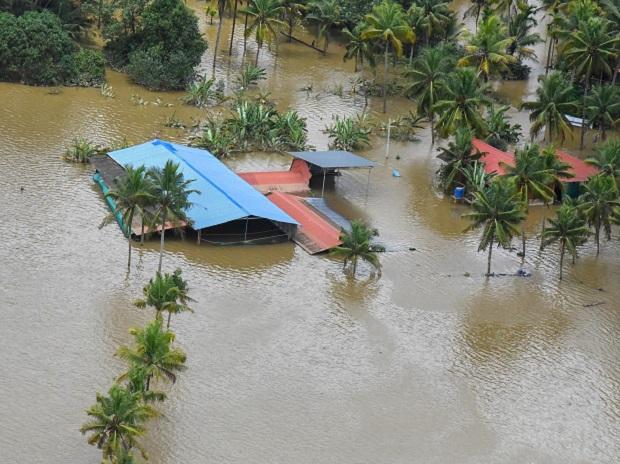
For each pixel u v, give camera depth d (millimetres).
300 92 157625
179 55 151250
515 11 182500
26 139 126562
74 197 111312
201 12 191125
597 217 109875
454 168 122500
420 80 136750
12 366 79500
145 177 94812
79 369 80125
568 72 162375
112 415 65875
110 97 146000
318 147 136375
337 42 183750
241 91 149625
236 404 78375
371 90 160750
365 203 120250
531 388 85375
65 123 133875
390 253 107562
